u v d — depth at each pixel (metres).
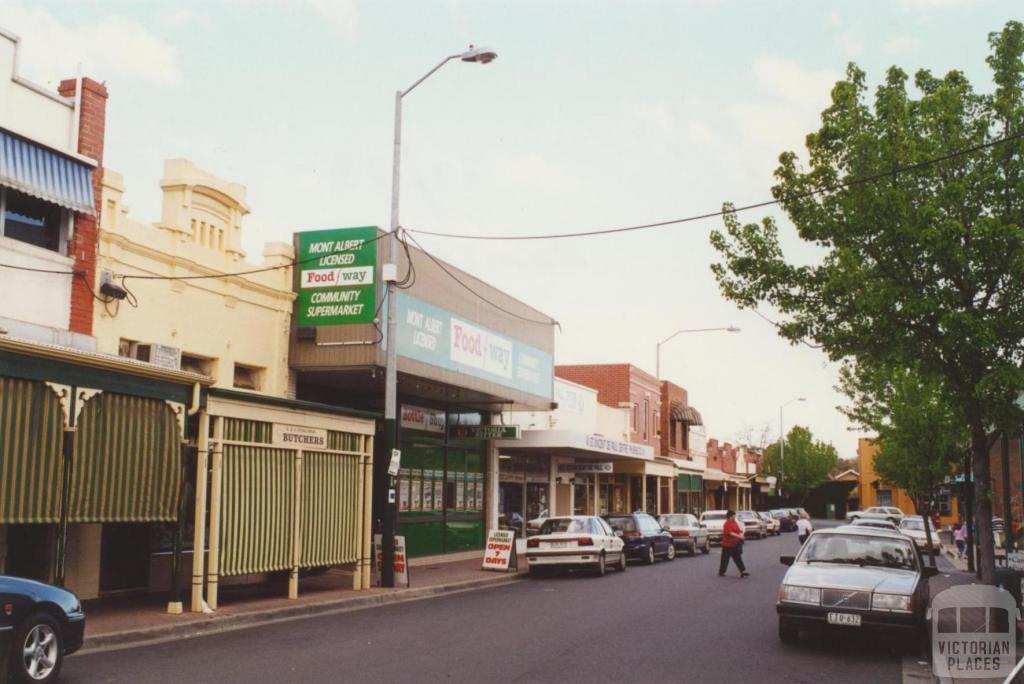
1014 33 14.48
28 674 8.74
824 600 12.12
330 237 20.72
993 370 13.63
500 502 32.62
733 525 24.00
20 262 14.18
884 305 14.01
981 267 13.91
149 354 16.23
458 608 16.52
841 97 15.14
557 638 12.93
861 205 14.39
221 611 14.22
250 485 15.21
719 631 13.92
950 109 14.37
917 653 12.16
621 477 46.47
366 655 11.28
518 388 28.39
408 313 21.75
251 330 19.56
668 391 54.38
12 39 14.27
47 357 11.59
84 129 15.36
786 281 15.71
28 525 14.26
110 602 15.01
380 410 25.11
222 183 18.66
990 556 14.56
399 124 19.55
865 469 81.06
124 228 16.23
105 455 12.61
